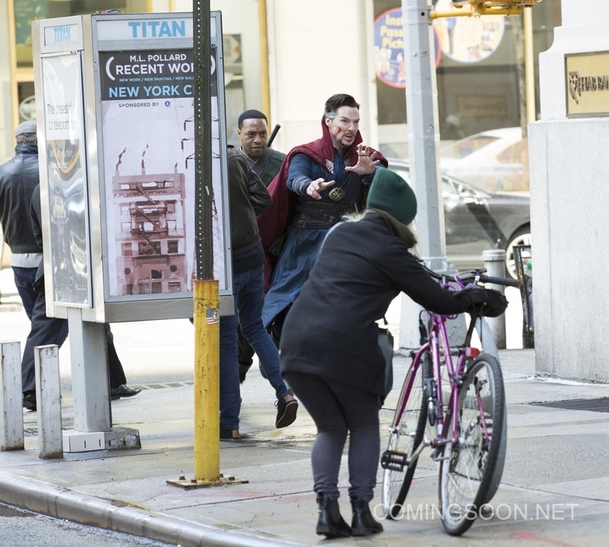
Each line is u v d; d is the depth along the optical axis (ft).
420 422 49.44
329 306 46.83
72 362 68.59
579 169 81.41
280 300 71.61
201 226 56.54
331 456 47.47
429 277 47.16
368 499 47.73
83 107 64.80
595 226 80.79
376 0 178.81
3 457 67.21
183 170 65.92
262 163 80.43
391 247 46.96
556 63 83.15
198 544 49.19
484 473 45.19
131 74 64.95
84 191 65.05
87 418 67.82
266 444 68.49
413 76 100.22
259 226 73.05
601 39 80.48
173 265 66.03
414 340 100.22
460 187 153.69
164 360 106.63
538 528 47.47
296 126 178.09
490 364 45.93
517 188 184.24
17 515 58.34
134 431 68.64
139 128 65.21
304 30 177.47
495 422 45.01
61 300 68.49
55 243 68.64
